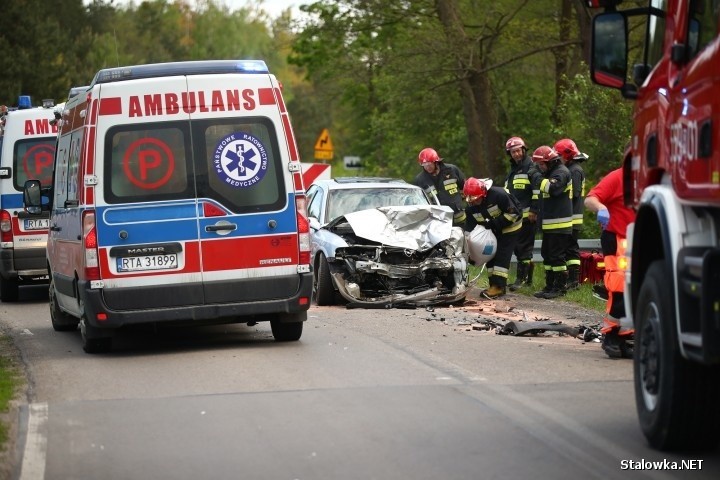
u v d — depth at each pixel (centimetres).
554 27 3547
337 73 3841
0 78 6750
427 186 2298
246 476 791
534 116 3666
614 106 2630
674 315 782
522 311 1805
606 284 1266
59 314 1675
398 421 944
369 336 1483
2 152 2241
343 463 817
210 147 1352
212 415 990
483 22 3447
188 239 1347
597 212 1273
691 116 741
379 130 4088
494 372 1171
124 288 1336
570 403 1003
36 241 2244
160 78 1347
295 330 1433
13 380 1209
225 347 1420
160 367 1271
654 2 888
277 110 1370
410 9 3516
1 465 829
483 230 2000
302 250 1375
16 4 6944
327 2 3606
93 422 977
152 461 839
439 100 3591
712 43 705
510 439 875
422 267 1866
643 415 845
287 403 1030
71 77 7194
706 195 707
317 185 2184
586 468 788
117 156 1337
